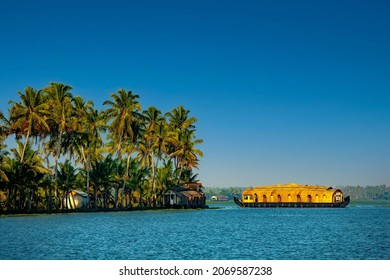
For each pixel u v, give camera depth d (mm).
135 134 118562
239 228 68500
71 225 68188
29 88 92812
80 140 108750
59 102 100750
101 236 54375
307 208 174000
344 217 102812
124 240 51062
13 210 90500
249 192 175625
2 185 87500
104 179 110688
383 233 61188
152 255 41375
